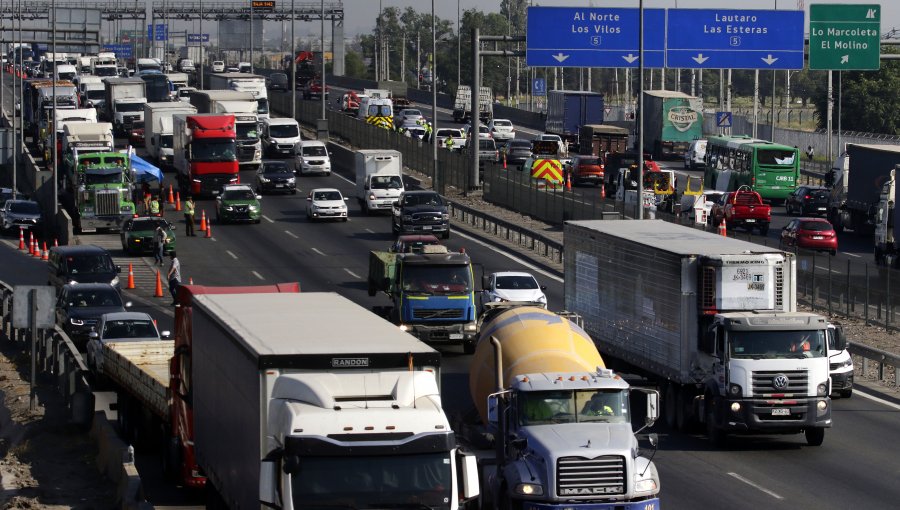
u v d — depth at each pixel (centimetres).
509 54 18500
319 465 4131
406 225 16388
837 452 6981
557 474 5172
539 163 17588
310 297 5816
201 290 6091
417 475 4172
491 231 17038
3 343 10862
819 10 16638
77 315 10625
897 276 10812
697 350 7381
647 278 7919
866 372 9256
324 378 4362
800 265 12369
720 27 17400
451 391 8406
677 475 6456
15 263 15312
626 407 5481
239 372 4684
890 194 14438
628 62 17425
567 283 9500
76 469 6756
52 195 17988
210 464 5284
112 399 8512
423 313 9850
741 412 6938
